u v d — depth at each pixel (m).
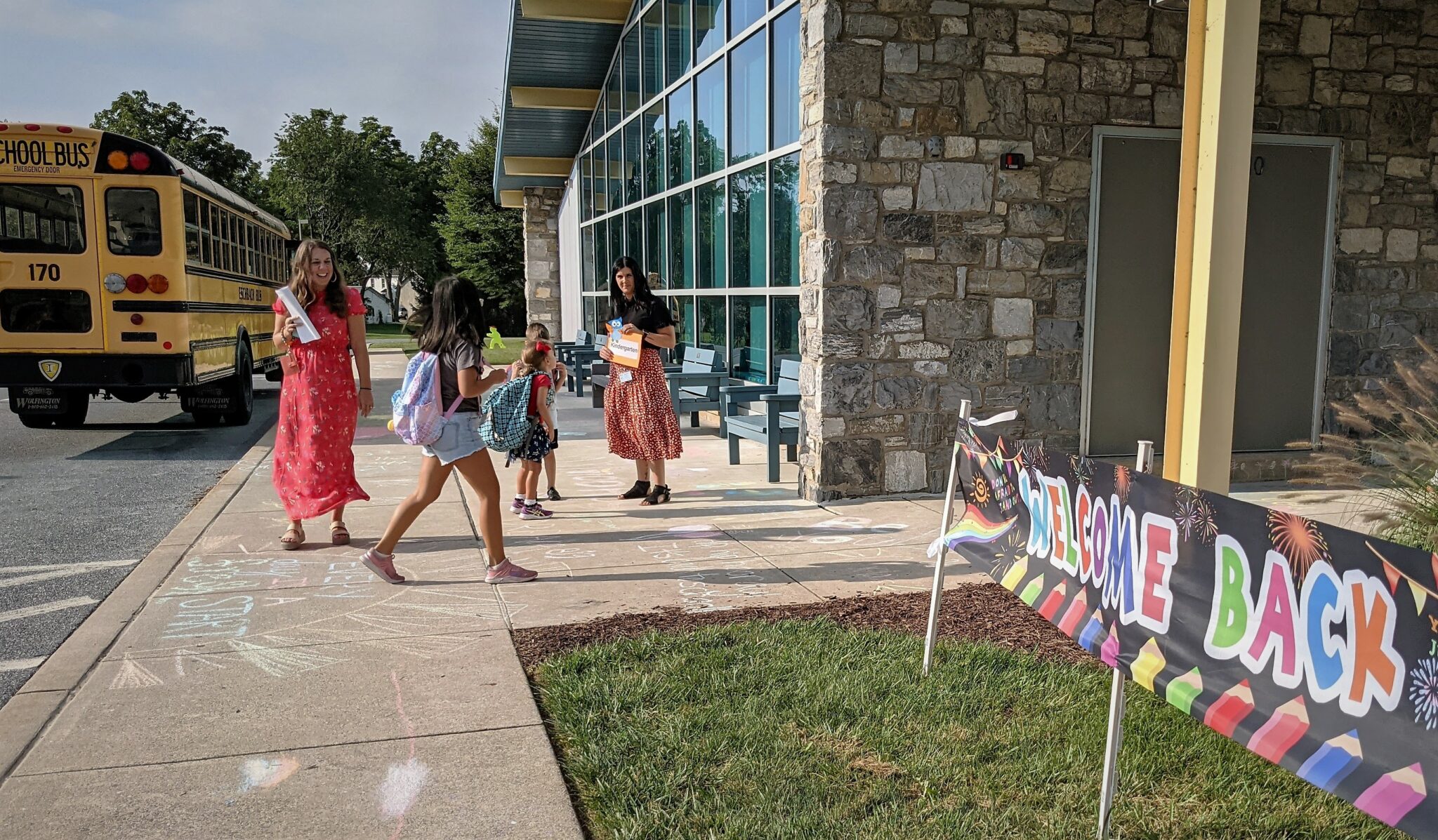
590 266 18.45
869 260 6.60
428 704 3.37
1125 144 6.99
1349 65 7.31
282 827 2.60
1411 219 7.54
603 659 3.71
